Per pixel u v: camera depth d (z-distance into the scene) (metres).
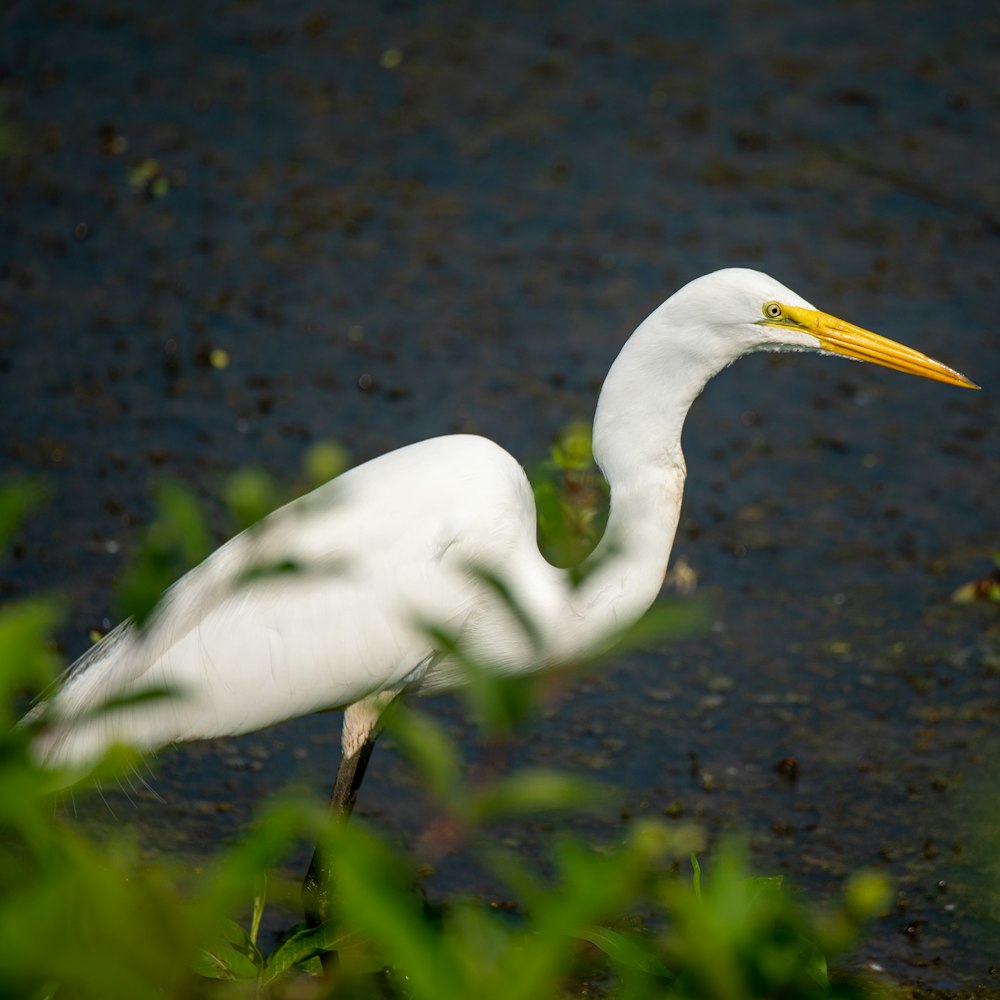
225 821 8.30
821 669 9.88
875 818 8.55
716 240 14.88
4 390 12.19
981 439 12.44
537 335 13.44
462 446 7.24
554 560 7.71
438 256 14.50
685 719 9.36
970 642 10.17
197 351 12.90
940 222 15.43
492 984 3.32
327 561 6.76
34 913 2.97
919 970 7.42
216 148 15.82
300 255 14.35
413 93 17.09
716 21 19.08
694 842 8.22
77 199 14.80
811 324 6.98
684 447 12.16
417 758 3.92
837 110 17.25
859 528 11.33
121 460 11.46
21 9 18.03
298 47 17.81
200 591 7.05
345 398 12.44
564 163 16.05
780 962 4.77
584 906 3.31
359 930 5.84
